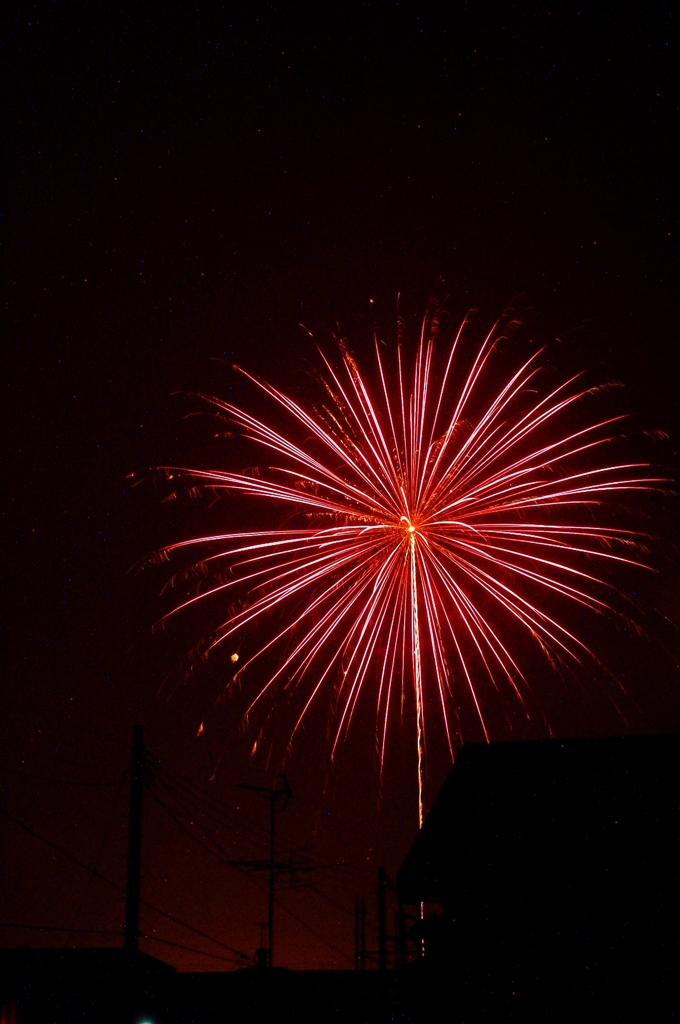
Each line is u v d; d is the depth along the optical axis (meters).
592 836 16.61
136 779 21.72
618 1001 15.41
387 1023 21.47
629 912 15.89
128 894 21.12
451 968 17.05
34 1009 24.30
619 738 18.17
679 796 16.69
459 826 17.83
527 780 17.75
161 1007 25.19
